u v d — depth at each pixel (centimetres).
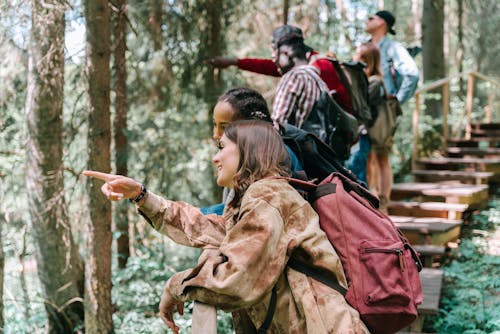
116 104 632
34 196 587
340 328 168
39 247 606
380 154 554
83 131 646
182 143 664
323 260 174
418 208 644
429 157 912
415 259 193
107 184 192
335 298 172
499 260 532
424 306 410
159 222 197
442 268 558
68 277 622
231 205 189
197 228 197
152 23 623
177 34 631
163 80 646
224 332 488
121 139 650
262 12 700
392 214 659
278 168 187
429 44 1027
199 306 167
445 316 484
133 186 193
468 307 470
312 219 179
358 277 180
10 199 633
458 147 923
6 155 586
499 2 1738
